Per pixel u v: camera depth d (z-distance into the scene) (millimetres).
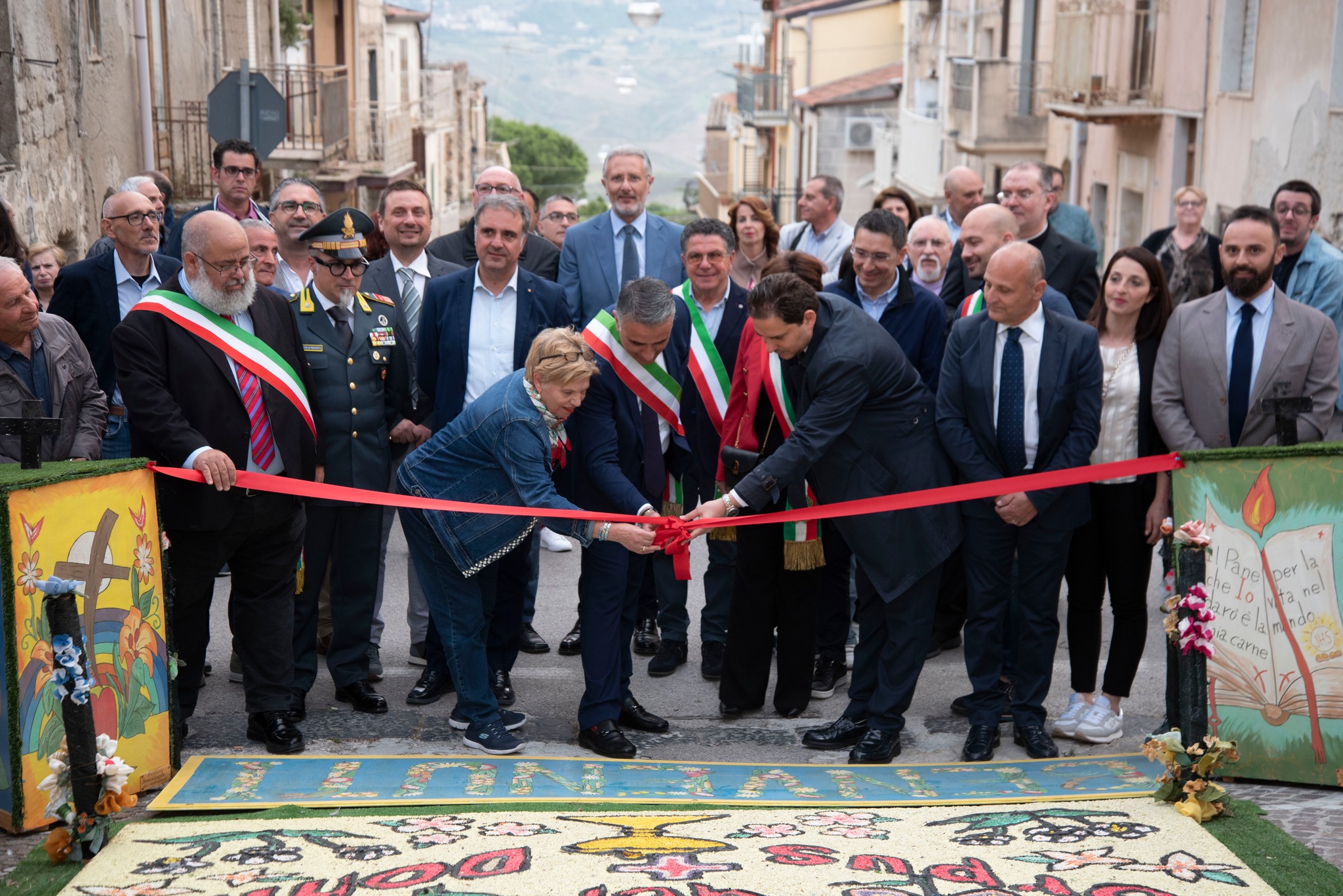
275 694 4918
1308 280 6508
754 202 7059
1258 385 4992
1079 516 4887
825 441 4816
